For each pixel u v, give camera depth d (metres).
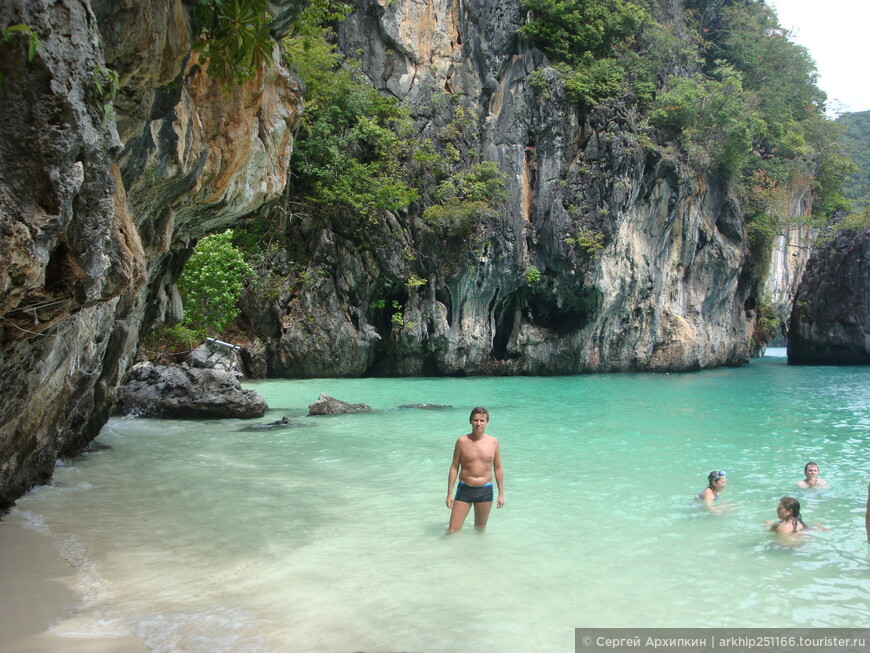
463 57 31.47
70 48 3.88
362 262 27.55
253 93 8.82
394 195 26.97
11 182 3.74
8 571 5.32
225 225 11.43
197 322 22.69
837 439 12.39
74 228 4.18
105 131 4.23
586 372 30.70
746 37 38.91
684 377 28.94
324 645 4.16
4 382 5.05
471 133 30.17
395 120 29.12
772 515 7.26
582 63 30.23
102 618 4.50
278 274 27.20
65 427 8.45
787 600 4.98
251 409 15.01
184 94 7.13
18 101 3.72
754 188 37.09
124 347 9.52
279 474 9.13
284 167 10.86
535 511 7.32
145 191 6.98
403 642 4.21
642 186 29.62
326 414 15.43
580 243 28.03
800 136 40.62
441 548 6.05
